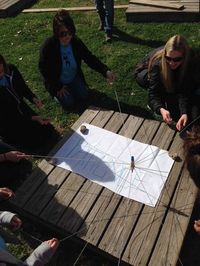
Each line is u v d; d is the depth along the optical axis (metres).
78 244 3.33
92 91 5.03
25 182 3.32
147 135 3.56
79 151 3.48
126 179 3.20
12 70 4.01
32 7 6.99
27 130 4.31
